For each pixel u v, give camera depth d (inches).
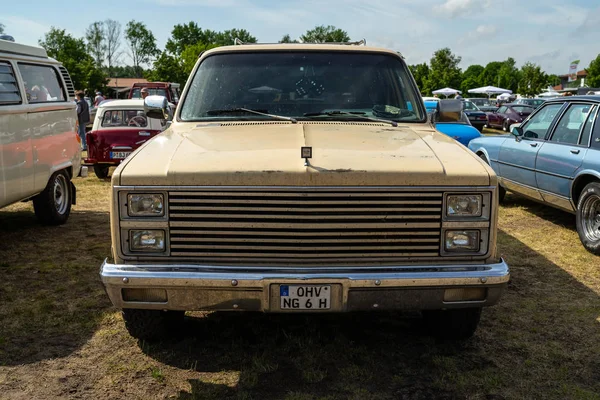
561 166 257.9
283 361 141.2
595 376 135.0
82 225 288.8
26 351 147.1
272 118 164.1
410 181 121.0
